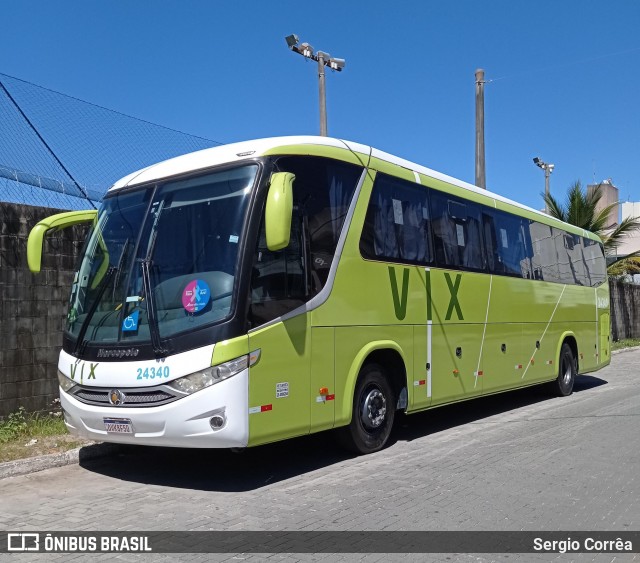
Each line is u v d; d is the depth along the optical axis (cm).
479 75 1744
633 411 1125
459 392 954
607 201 4109
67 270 927
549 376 1258
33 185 855
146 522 552
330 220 732
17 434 815
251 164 663
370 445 795
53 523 553
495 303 1063
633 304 2977
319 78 1758
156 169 734
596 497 621
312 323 689
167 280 641
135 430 621
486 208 1079
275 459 777
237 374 601
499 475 701
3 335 850
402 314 832
